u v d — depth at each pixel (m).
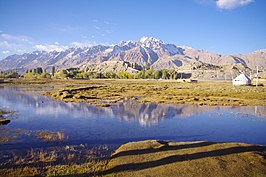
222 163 15.05
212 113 37.66
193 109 41.50
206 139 22.73
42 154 16.89
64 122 29.41
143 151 17.48
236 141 22.34
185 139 22.72
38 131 24.25
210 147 18.58
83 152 17.73
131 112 37.56
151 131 25.48
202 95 64.94
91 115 34.56
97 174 13.53
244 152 17.27
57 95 60.56
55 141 20.64
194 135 24.16
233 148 18.34
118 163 15.09
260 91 76.75
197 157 16.16
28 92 73.94
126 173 13.60
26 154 17.02
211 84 123.88
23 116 33.16
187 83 137.12
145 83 138.00
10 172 13.65
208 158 15.95
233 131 26.00
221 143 19.94
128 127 27.20
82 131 24.80
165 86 106.69
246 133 25.22
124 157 16.19
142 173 13.60
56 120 30.64
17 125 27.30
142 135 23.78
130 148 18.23
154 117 33.75
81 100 51.69
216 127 27.84
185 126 28.20
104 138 22.19
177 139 22.66
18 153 17.22
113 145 19.92
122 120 31.28
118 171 13.88
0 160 15.73
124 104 46.84
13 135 22.38
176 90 82.19
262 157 16.14
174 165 14.71
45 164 15.05
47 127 26.45
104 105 44.03
